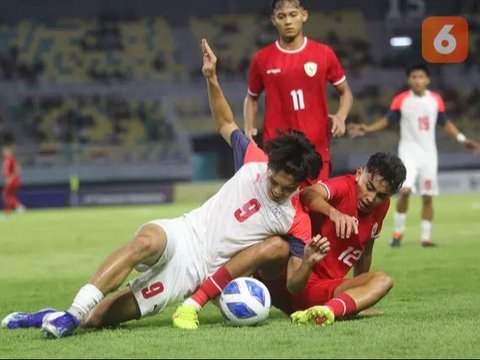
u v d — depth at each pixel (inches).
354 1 2743.6
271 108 517.3
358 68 2596.0
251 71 526.0
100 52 2635.3
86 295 347.6
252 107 533.3
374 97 2519.7
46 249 936.3
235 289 370.6
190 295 388.8
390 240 932.6
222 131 419.8
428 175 834.2
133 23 2716.5
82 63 2593.5
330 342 323.6
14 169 1840.6
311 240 367.9
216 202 387.2
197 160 2421.3
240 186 382.6
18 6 2655.0
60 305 512.4
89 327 375.6
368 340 327.3
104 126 2447.1
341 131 504.7
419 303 465.1
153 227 367.9
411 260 722.2
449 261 705.6
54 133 2421.3
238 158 404.5
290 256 384.2
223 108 419.5
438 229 1069.8
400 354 299.1
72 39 2655.0
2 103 2444.6
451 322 376.2
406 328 357.4
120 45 2659.9
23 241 1055.6
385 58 2615.7
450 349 307.9
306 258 370.6
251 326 370.6
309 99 512.4
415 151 831.1
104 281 350.9
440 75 2546.8
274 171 362.9
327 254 402.9
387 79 2561.5
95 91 2519.7
